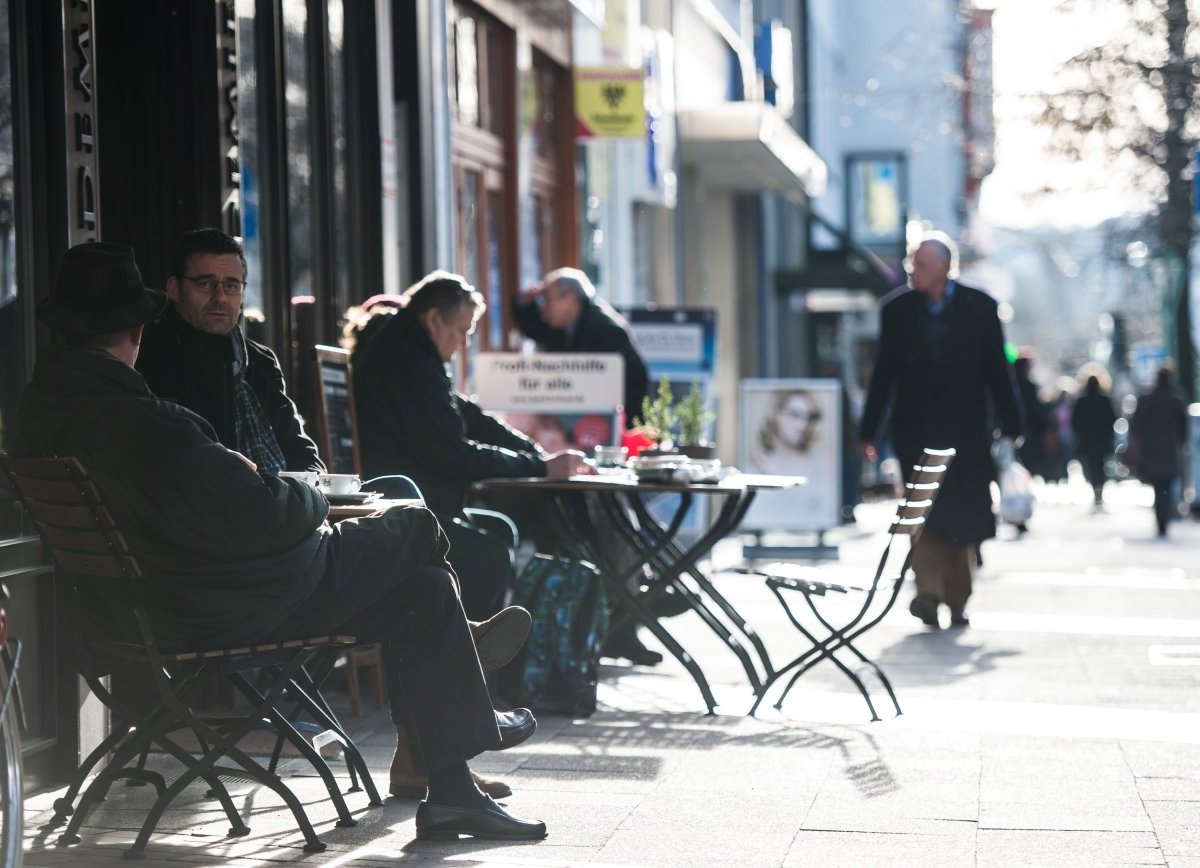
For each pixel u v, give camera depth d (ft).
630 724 69.10
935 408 98.12
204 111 71.77
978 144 222.07
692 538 124.88
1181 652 87.71
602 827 52.08
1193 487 213.25
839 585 71.26
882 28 420.36
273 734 65.26
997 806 54.54
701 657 87.45
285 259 81.56
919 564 98.02
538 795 56.44
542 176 146.30
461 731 50.60
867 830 51.57
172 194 71.77
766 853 49.01
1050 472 313.12
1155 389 179.83
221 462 47.88
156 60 71.61
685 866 47.65
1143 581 124.88
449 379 73.92
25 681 57.11
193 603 48.11
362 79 95.61
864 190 428.97
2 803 39.06
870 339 377.09
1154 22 204.54
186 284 57.21
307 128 86.99
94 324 48.67
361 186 95.61
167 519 47.57
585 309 104.47
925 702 73.77
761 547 139.74
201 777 54.60
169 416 48.01
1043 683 78.33
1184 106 203.10
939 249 98.48
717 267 262.67
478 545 70.13
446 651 50.60
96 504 46.98
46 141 58.18
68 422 47.98
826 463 139.44
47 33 58.03
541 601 71.56
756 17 288.51
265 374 60.49
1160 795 55.93
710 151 214.28
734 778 58.95
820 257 358.84
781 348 304.09
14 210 57.31
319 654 69.97
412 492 60.23
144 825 49.32
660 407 87.20
